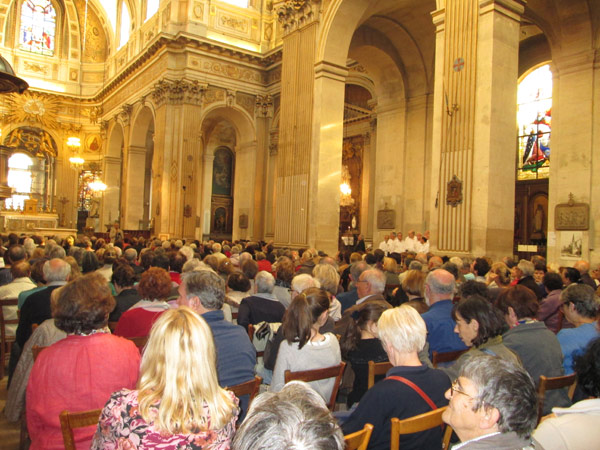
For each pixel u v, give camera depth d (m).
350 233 23.41
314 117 14.07
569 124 12.39
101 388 2.47
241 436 1.38
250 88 24.22
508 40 9.51
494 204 9.19
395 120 17.19
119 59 31.00
